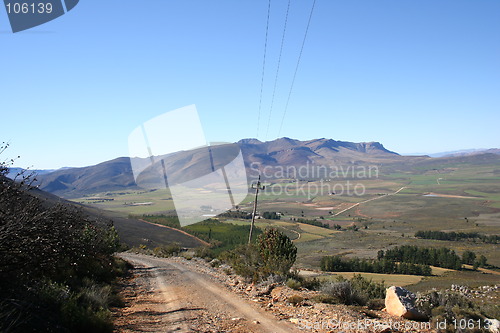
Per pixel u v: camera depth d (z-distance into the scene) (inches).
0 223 208.8
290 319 341.1
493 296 1170.6
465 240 5182.1
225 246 1729.8
